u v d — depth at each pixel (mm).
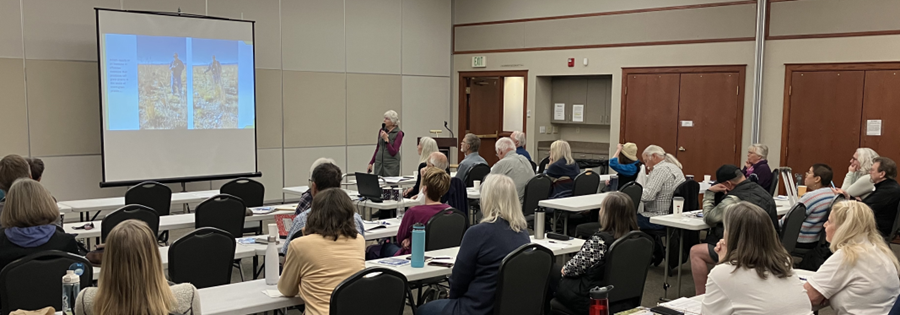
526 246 3135
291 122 9461
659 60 9023
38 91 7449
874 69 7355
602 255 3480
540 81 10484
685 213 5406
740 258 2598
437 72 11172
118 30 7539
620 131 9516
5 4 7176
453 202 5262
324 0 9664
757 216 2609
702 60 8641
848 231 2930
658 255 5824
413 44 10789
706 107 8664
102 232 4391
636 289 3635
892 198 5422
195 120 8211
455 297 3273
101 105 7469
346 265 2898
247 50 8602
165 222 4926
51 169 7598
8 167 4305
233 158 8594
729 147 8508
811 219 5055
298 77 9484
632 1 9211
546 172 6980
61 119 7645
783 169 5512
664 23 8945
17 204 3252
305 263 2857
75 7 7656
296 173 9586
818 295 2938
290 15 9336
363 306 2719
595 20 9586
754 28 8180
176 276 3533
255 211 5445
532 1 10234
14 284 2912
